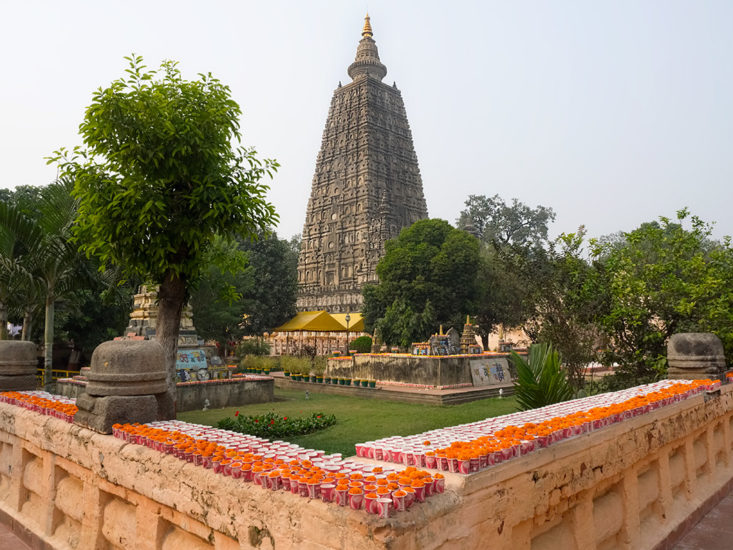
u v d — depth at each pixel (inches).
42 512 215.5
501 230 2901.1
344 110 2669.8
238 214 339.0
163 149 317.1
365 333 1892.2
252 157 354.6
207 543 140.2
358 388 761.0
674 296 468.1
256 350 1498.5
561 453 153.8
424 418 543.2
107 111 302.8
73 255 500.1
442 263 1673.2
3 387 291.7
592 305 488.4
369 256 2331.4
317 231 2642.7
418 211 2642.7
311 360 1086.4
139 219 307.6
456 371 759.7
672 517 223.9
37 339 1109.7
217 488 132.3
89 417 192.7
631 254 528.7
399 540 96.7
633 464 196.5
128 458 163.9
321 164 2719.0
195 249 329.4
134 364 196.7
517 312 1167.0
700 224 489.1
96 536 176.7
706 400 277.4
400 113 2733.8
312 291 2593.5
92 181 314.7
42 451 218.8
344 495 107.5
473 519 119.1
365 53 2832.2
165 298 355.3
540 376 371.6
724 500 274.7
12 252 496.7
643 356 474.9
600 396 277.4
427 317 1622.8
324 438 432.5
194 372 661.3
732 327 433.4
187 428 191.5
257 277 1782.7
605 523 177.2
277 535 115.0
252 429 437.7
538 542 153.9
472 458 125.8
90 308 1157.1
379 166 2524.6
